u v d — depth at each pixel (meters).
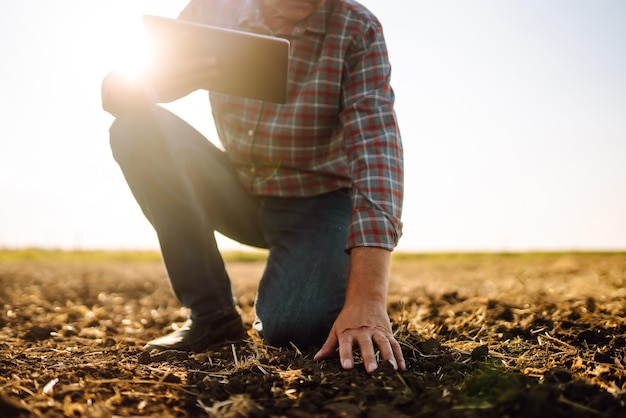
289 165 2.56
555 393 1.52
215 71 2.23
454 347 2.34
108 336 2.92
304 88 2.46
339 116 2.35
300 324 2.25
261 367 1.97
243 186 2.73
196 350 2.38
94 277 6.53
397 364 1.85
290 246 2.52
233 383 1.76
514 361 2.12
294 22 2.47
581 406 1.51
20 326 3.15
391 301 3.81
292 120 2.48
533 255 12.48
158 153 2.29
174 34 2.18
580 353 2.23
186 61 2.19
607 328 2.55
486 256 12.72
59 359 2.17
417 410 1.52
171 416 1.54
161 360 2.18
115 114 2.35
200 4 2.74
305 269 2.39
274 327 2.28
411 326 2.74
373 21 2.45
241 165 2.70
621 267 6.46
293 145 2.52
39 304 4.08
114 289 5.23
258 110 2.54
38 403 1.54
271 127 2.52
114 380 1.79
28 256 11.80
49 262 10.00
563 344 2.36
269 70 2.22
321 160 2.56
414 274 7.48
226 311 2.45
